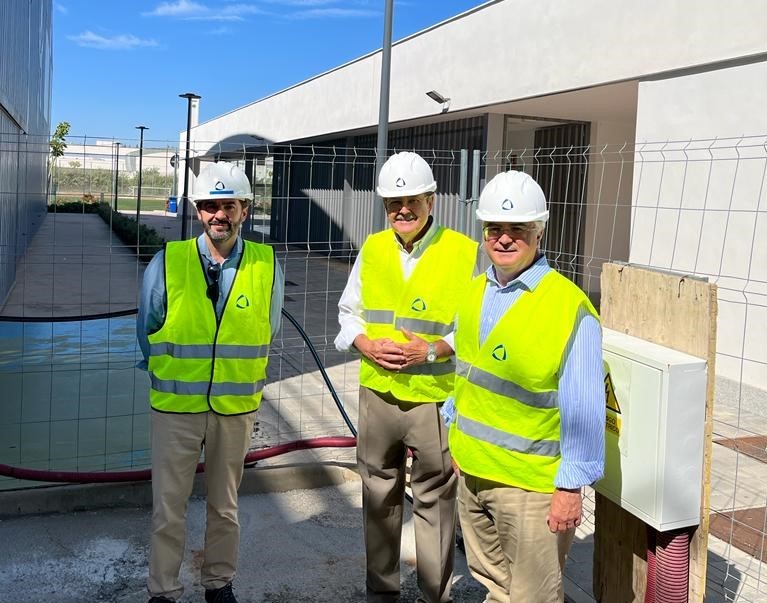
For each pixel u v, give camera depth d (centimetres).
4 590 347
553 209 1492
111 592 350
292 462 500
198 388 317
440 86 1395
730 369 832
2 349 833
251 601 349
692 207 884
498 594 296
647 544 294
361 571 379
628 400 279
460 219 517
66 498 427
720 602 350
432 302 318
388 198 315
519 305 262
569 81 1071
